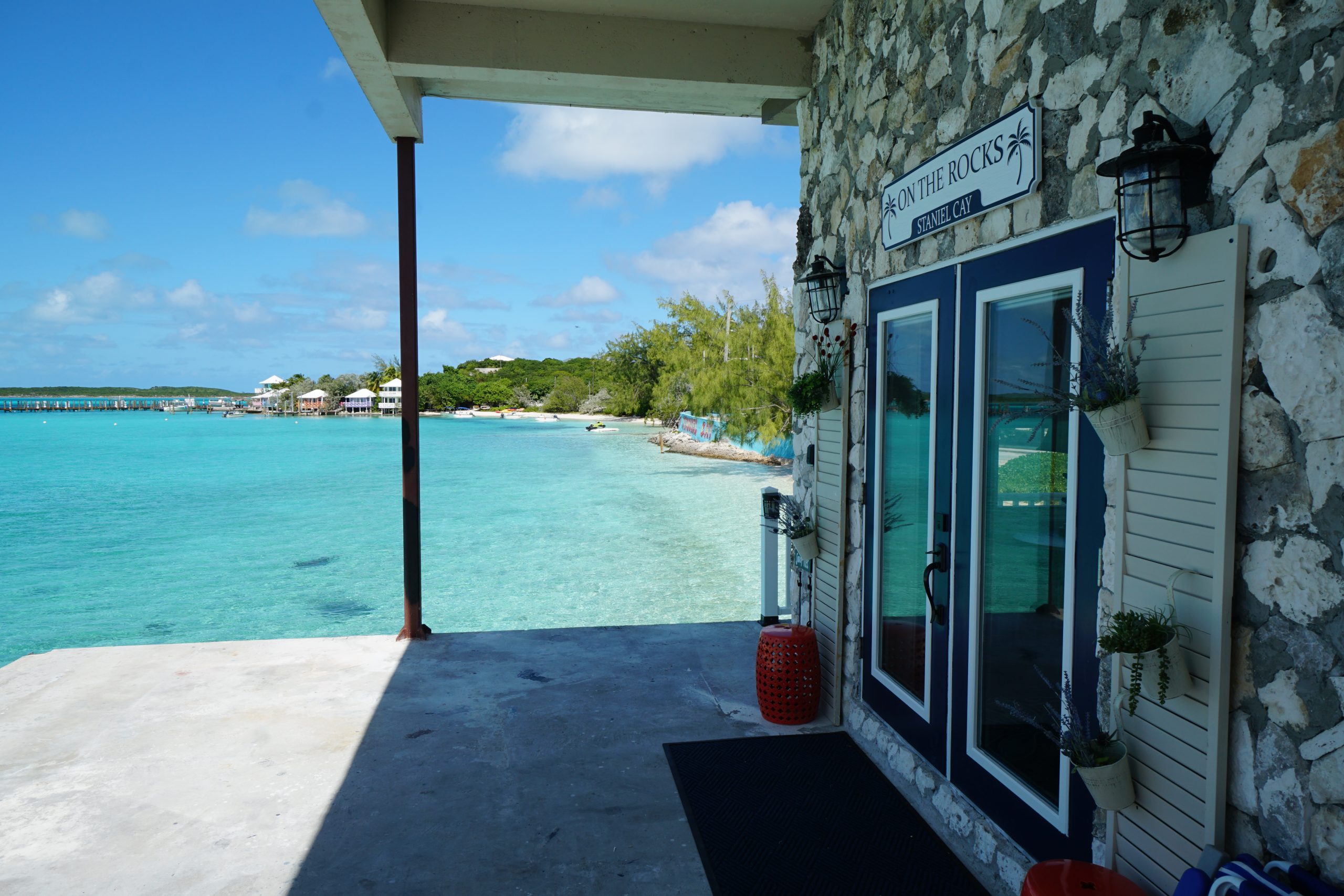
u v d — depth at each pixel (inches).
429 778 127.1
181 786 124.3
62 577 519.2
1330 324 50.6
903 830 111.4
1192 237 61.8
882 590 135.2
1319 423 51.6
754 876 100.3
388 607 419.2
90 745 139.3
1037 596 90.9
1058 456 86.4
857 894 96.3
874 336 136.6
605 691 166.6
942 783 112.5
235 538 658.8
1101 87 76.4
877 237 135.4
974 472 103.0
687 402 999.6
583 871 101.3
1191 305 62.1
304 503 890.1
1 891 96.2
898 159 127.0
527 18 160.1
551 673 177.5
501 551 547.2
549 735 143.9
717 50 166.7
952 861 103.7
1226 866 56.5
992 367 100.2
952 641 109.8
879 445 134.4
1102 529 77.2
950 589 110.2
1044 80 86.5
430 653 191.5
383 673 177.0
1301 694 53.8
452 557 529.3
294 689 167.3
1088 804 81.0
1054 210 85.0
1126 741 72.0
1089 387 71.0
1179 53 65.5
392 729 146.5
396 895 96.0
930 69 115.2
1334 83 50.1
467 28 158.1
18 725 147.9
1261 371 56.3
